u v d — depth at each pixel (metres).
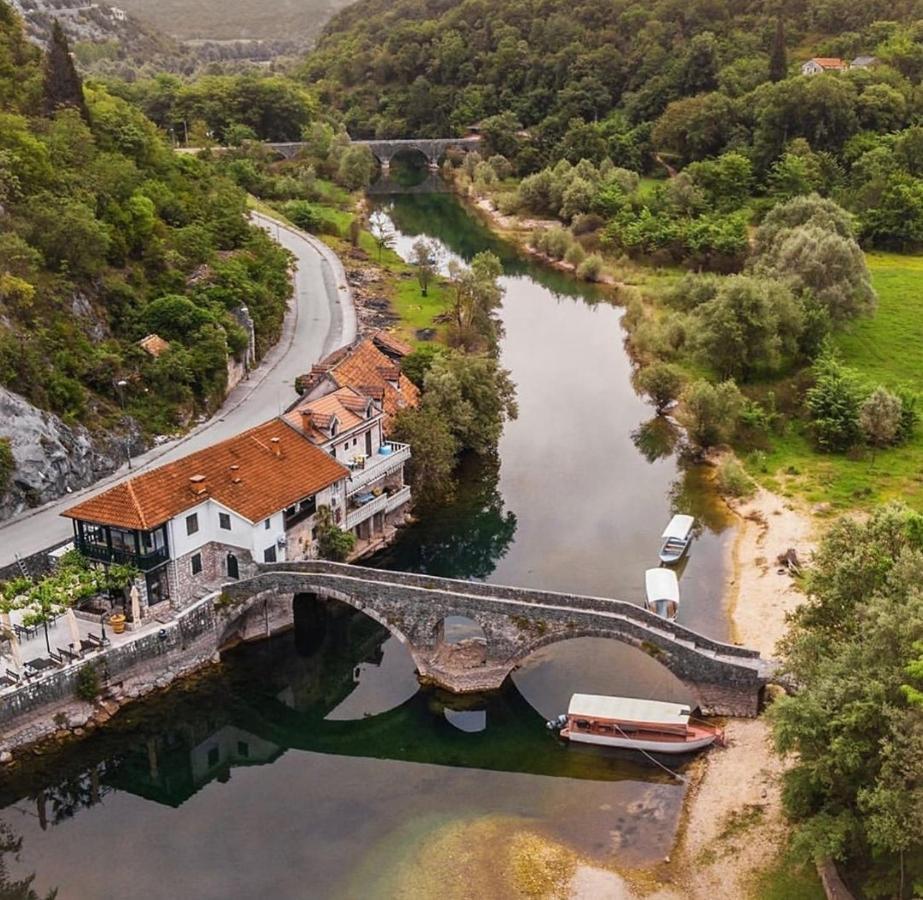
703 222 173.12
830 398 105.31
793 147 196.50
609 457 105.25
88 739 63.75
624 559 84.44
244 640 73.50
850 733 46.41
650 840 54.62
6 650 65.94
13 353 84.31
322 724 66.62
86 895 51.94
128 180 117.38
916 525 55.47
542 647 70.38
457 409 98.94
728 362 117.50
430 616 67.88
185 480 71.69
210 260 122.75
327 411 82.88
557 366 131.88
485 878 52.34
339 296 143.38
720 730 61.94
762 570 82.12
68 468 84.06
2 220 96.00
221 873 53.41
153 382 97.25
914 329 133.88
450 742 64.06
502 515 92.38
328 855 54.53
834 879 48.31
